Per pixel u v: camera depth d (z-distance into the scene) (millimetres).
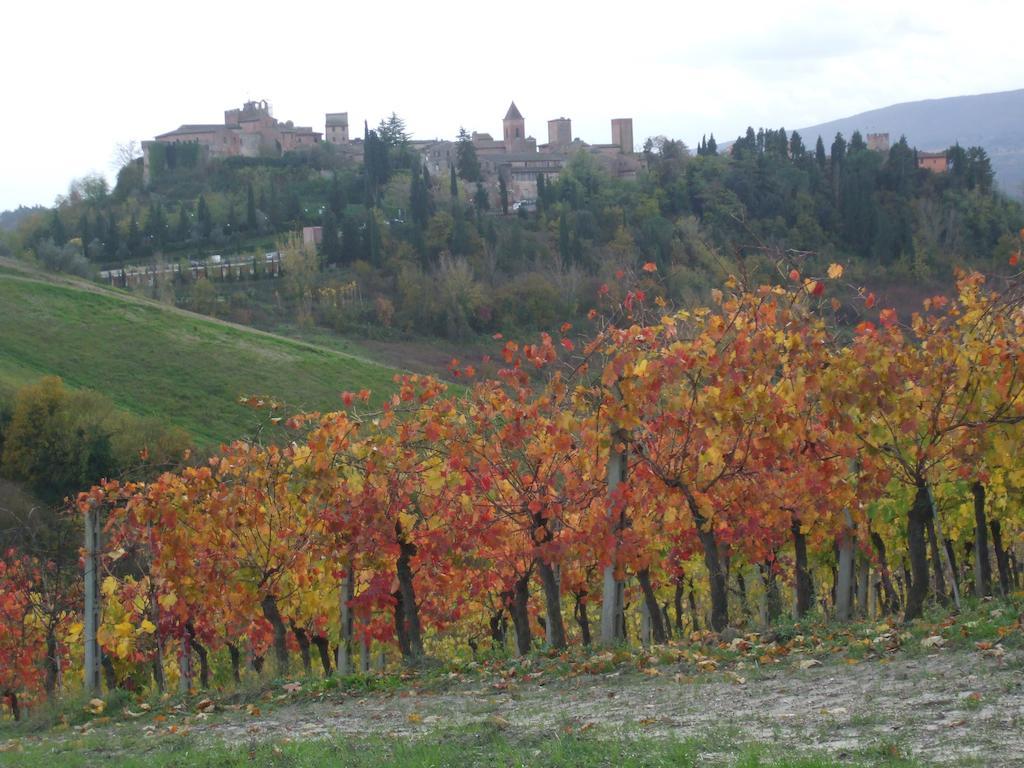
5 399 70500
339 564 21344
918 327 18594
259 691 18594
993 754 8711
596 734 10906
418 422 19531
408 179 198000
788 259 19250
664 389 18984
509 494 20500
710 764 9242
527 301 120000
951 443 18000
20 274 108375
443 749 10820
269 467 20531
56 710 19750
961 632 13969
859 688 12156
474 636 29734
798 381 17562
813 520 20203
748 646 16422
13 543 26969
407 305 125562
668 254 116875
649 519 20016
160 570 21000
